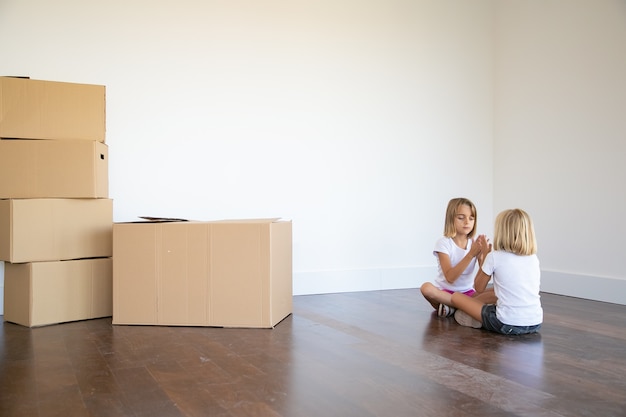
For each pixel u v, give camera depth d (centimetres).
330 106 354
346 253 357
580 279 328
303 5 348
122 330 238
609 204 312
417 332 231
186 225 246
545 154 358
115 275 250
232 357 190
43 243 250
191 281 246
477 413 136
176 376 168
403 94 376
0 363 184
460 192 395
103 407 141
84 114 262
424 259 382
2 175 250
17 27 288
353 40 362
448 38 391
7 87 251
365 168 364
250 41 335
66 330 239
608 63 313
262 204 335
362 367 177
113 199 302
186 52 320
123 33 307
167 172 314
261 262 240
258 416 134
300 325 247
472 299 242
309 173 348
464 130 396
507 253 226
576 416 134
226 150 327
